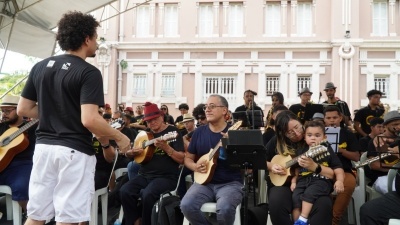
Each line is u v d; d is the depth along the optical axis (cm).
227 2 1450
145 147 428
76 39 253
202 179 370
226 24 1450
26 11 729
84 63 248
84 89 239
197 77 1441
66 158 237
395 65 1359
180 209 376
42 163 242
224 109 396
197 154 401
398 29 1380
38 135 249
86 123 233
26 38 777
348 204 414
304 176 360
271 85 1424
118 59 1489
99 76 247
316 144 350
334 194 389
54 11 733
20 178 411
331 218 335
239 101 1417
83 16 259
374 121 497
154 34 1480
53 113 245
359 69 1373
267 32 1438
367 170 458
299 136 377
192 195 358
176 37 1470
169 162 429
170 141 421
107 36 1482
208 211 355
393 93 1353
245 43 1411
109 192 507
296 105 691
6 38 770
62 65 246
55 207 240
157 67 1468
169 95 1460
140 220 419
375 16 1395
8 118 464
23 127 428
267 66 1414
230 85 1444
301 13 1432
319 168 339
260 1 1434
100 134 241
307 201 336
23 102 263
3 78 2194
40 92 249
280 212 344
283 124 383
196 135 404
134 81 1488
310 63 1398
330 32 1399
